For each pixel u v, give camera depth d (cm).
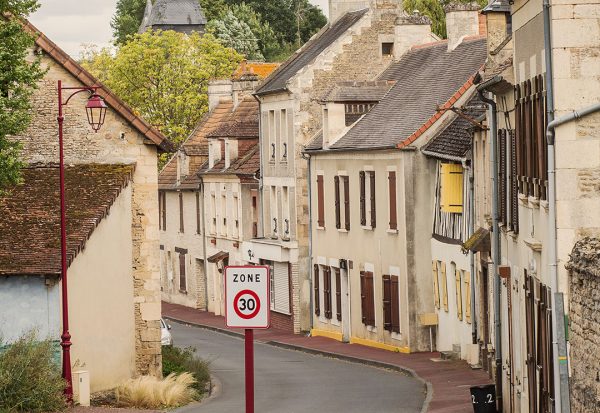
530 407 3228
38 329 3997
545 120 2908
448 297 5597
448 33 6638
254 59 14688
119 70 10762
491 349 4591
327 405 4178
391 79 7012
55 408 3788
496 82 3647
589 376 2330
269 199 7769
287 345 6625
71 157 4669
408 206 5888
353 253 6550
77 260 4166
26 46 3656
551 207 2786
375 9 7394
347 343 6588
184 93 10738
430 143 5822
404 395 4388
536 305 3114
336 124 6719
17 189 4419
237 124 8462
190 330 7775
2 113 3572
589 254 2339
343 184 6625
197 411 4041
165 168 9806
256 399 4400
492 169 3991
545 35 2823
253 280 2253
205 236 8950
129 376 4466
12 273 3969
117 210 4459
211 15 17488
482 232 4638
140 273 4706
